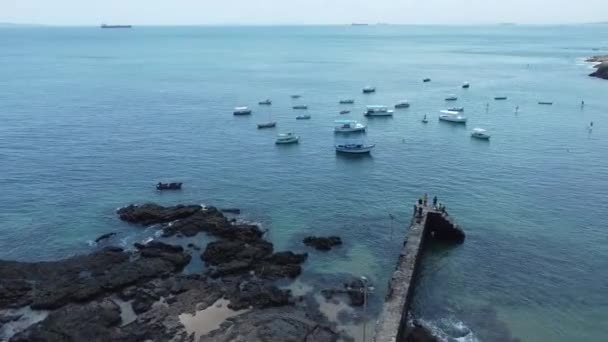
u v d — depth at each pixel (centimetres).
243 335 4334
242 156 9888
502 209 7138
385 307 4556
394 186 8138
